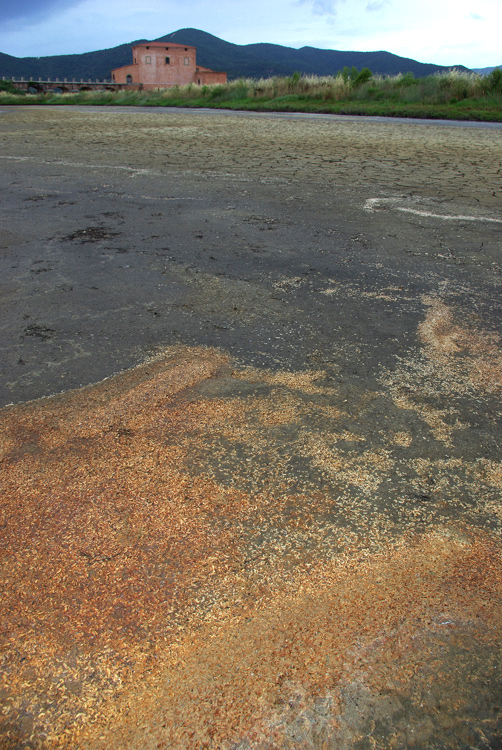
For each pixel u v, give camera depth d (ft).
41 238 14.28
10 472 5.49
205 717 3.27
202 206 17.83
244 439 6.05
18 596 4.07
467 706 3.36
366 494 5.23
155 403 6.79
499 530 4.83
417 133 38.88
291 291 10.70
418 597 4.11
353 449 5.91
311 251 13.26
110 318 9.44
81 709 3.34
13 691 3.45
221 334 8.81
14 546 4.53
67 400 6.88
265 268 12.03
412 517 4.95
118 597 4.06
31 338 8.68
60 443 5.98
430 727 3.24
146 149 31.17
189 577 4.24
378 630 3.83
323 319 9.40
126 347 8.38
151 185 21.13
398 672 3.55
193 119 53.78
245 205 17.97
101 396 6.97
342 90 69.82
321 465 5.63
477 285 11.08
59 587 4.15
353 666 3.58
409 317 9.50
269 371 7.62
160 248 13.43
